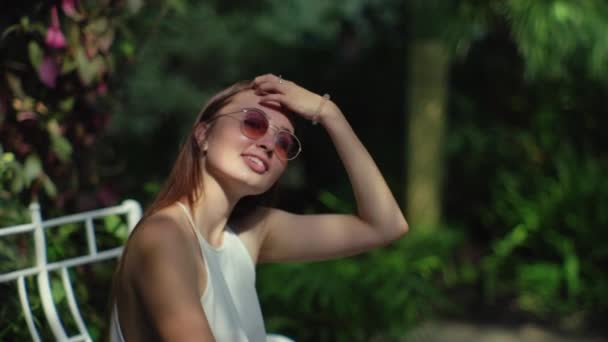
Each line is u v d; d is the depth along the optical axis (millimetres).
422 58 6809
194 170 2303
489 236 8070
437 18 6508
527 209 7445
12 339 2752
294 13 9297
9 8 2951
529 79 7641
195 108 8953
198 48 8852
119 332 2193
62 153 3027
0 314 2734
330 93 8773
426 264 6238
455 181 8320
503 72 8438
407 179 7016
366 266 5887
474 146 8211
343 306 5383
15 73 2996
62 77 3068
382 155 8477
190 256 2168
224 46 9008
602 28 6117
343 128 2539
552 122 8125
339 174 8656
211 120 2318
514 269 7320
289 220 2635
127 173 8078
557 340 6207
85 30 3000
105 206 3406
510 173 8117
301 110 2443
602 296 6770
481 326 6363
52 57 2934
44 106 3043
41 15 2961
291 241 2619
